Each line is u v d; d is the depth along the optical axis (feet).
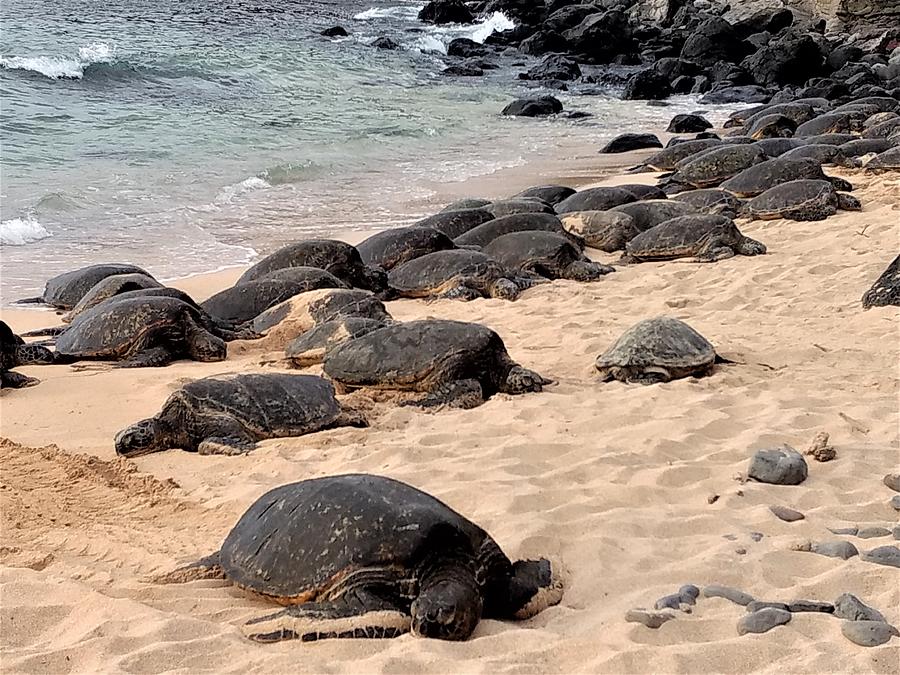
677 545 19.20
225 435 22.45
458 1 120.78
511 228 34.78
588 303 29.89
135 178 45.24
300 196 45.11
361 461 21.52
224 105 63.77
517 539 19.13
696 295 29.81
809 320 27.48
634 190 40.55
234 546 18.53
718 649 16.87
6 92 57.00
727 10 111.96
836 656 16.44
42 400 24.77
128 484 21.24
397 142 59.67
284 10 117.19
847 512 19.86
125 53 71.26
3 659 16.92
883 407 22.86
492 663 16.26
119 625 17.69
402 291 31.94
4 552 19.26
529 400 23.75
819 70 90.07
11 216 37.68
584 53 102.01
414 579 17.61
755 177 39.11
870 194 38.24
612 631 17.53
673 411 22.91
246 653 17.07
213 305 30.04
